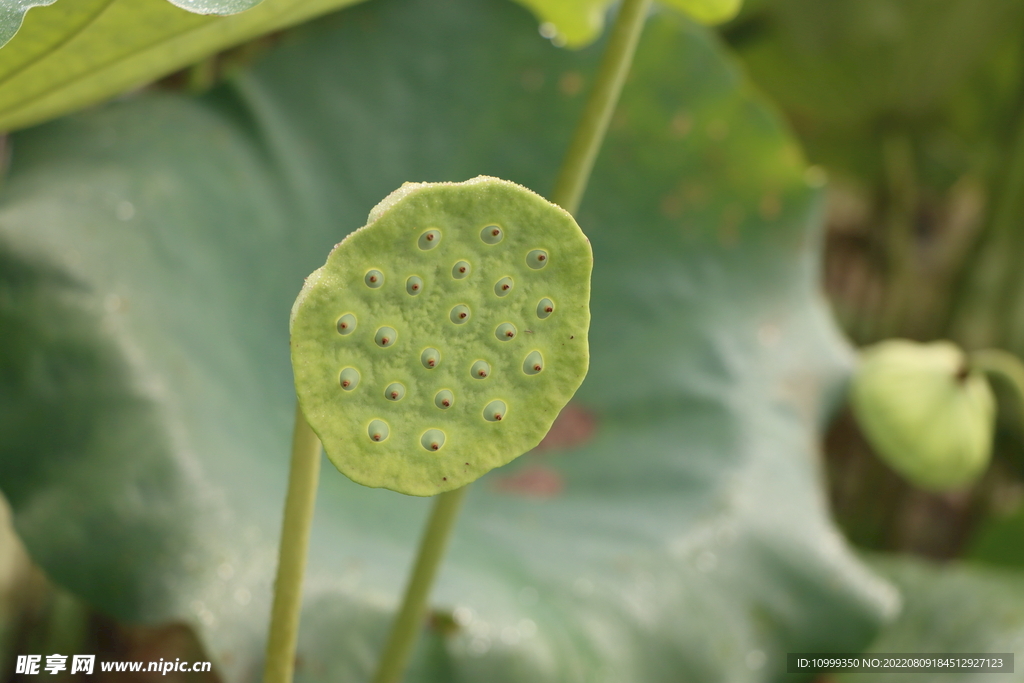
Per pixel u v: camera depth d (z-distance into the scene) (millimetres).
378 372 801
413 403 804
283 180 1901
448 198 793
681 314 2070
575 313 806
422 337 801
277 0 963
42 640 1681
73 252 1504
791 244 2166
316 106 1975
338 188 1974
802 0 3088
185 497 1376
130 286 1533
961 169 3459
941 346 2285
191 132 1819
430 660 1399
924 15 3070
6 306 1442
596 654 1518
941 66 3232
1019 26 3078
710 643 1628
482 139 2072
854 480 3293
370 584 1418
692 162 2125
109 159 1682
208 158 1806
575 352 807
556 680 1446
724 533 1752
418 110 2047
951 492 3371
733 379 1992
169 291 1602
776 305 2119
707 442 1907
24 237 1483
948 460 2170
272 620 904
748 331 2066
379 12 2061
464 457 808
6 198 1581
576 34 1584
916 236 3812
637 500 1836
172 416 1439
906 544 3371
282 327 1856
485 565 1612
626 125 2104
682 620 1622
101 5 930
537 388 808
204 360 1590
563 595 1575
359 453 803
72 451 1394
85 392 1423
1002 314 3316
